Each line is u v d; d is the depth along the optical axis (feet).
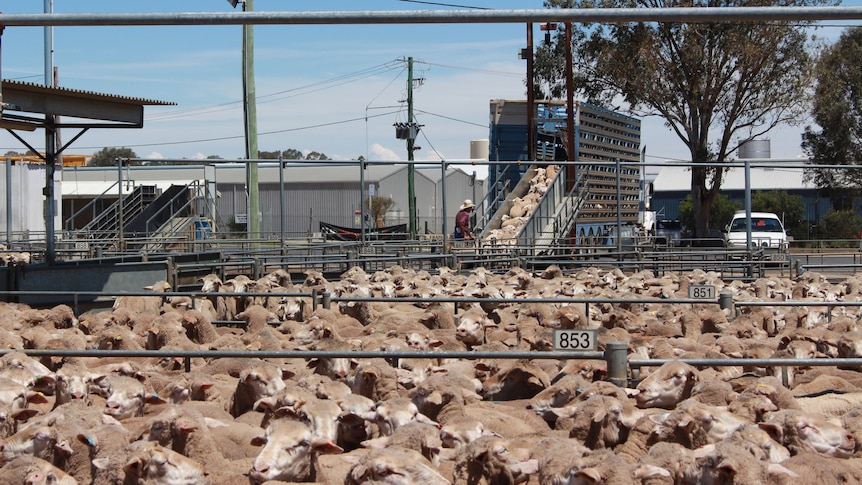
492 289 68.95
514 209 118.93
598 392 35.29
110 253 97.91
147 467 28.30
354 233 138.72
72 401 35.88
